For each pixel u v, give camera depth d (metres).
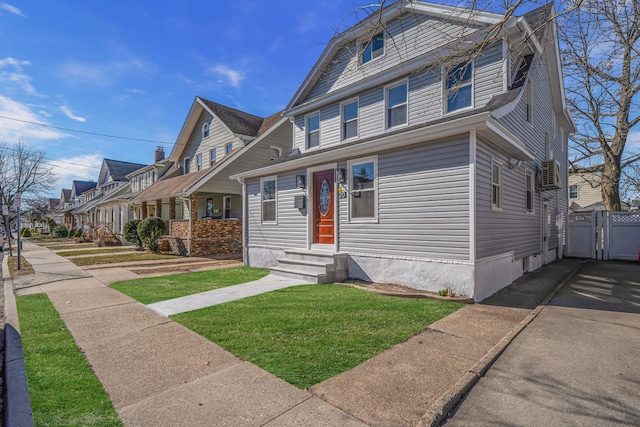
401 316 5.09
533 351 3.86
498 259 7.17
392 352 3.74
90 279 8.73
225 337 4.22
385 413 2.55
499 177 7.48
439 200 6.59
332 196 9.00
